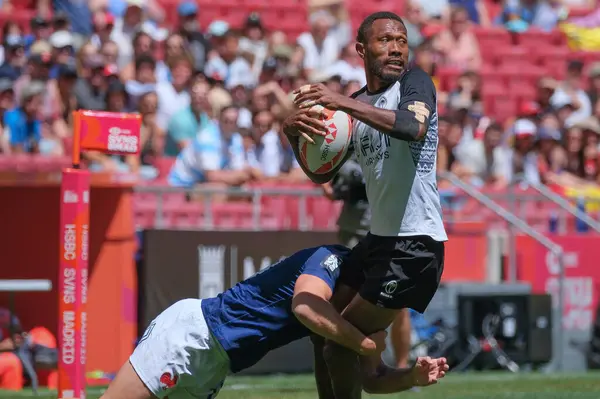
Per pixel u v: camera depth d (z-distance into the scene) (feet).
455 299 126.11
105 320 109.60
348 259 63.46
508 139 165.17
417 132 58.23
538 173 163.84
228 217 133.80
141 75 153.07
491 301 127.24
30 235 108.88
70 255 73.15
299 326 62.08
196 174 138.00
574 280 138.72
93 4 167.73
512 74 200.64
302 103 61.93
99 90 147.74
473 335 125.90
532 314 128.47
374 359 65.57
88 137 74.64
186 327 60.95
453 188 146.30
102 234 110.01
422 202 62.03
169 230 113.50
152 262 112.47
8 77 152.56
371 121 58.13
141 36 160.56
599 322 136.26
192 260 114.52
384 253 62.13
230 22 192.44
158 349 60.85
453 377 114.73
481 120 167.73
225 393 93.56
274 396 90.89
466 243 136.36
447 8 209.05
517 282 135.85
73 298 73.00
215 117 151.33
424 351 123.24
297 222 132.87
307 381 107.45
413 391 98.22
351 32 197.06
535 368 129.90
